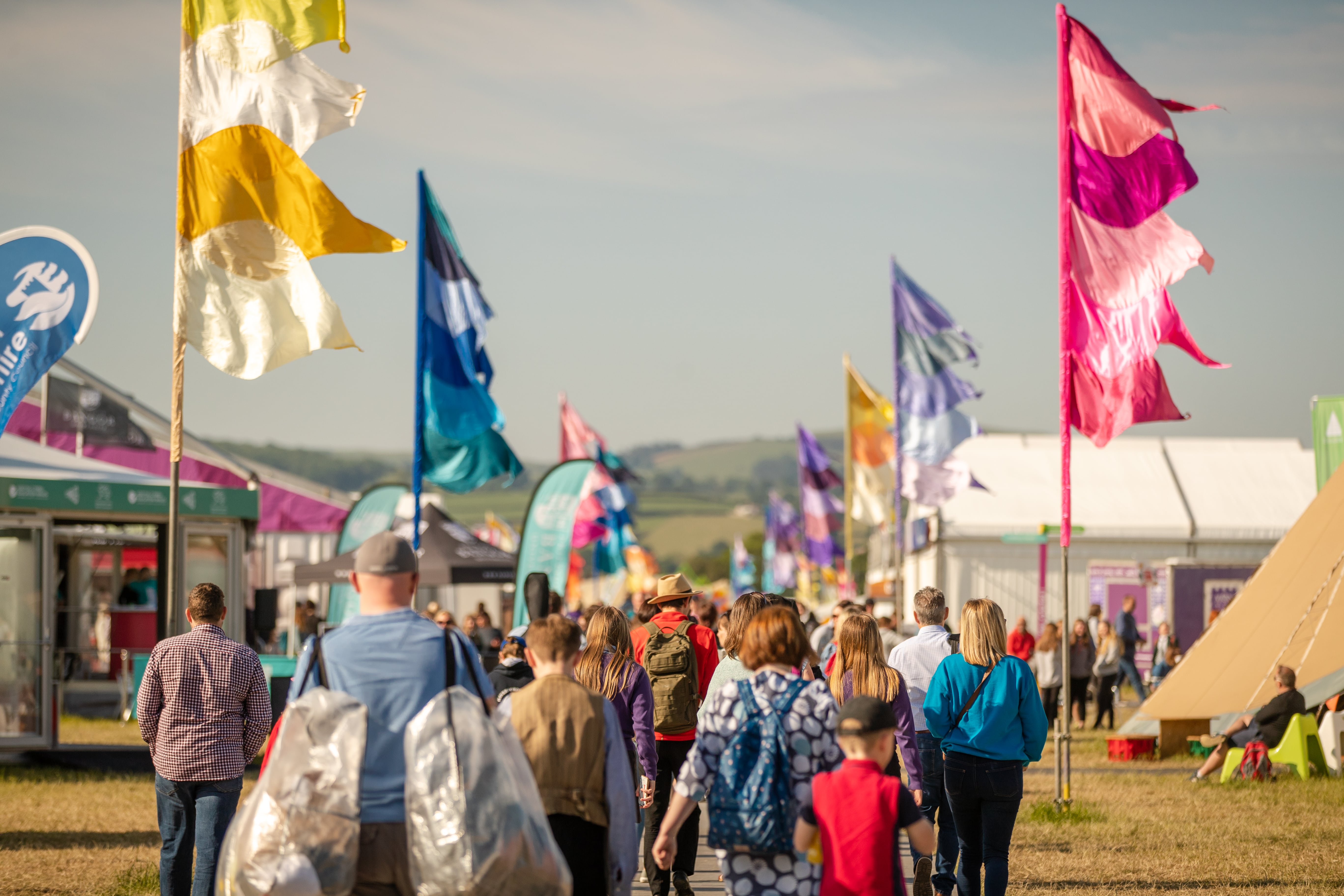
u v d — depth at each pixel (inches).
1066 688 1144.8
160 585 1801.2
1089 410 1116.5
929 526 3307.1
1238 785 1330.0
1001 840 679.7
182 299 881.5
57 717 1569.9
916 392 1983.3
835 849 429.1
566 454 3159.5
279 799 434.3
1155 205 1100.5
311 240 892.6
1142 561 3216.0
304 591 3356.3
